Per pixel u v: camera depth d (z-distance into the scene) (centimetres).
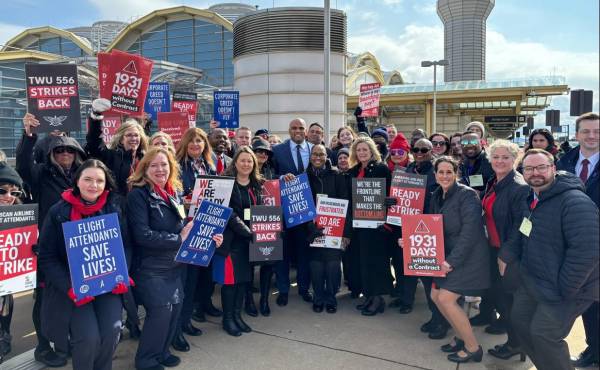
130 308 396
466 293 423
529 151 360
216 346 466
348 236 568
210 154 556
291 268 775
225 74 3525
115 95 600
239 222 481
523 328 376
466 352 432
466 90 3494
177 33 3659
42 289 419
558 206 344
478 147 550
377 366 423
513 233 404
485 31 13300
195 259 425
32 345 478
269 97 1647
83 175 349
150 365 404
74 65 502
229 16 4281
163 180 406
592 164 429
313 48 1625
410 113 4678
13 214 343
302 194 551
